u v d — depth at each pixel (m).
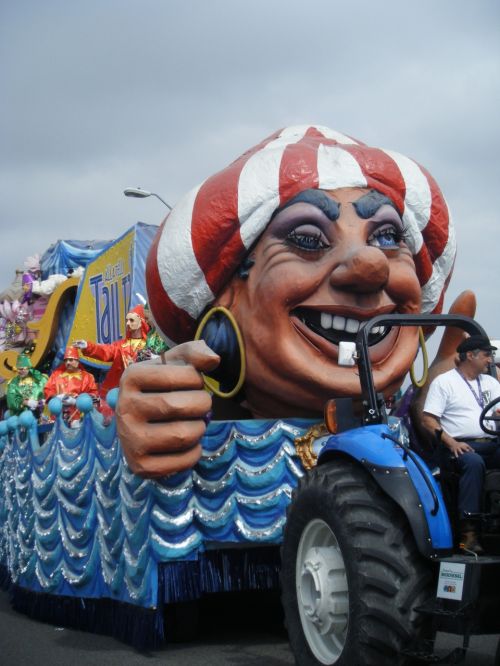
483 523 4.34
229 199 6.47
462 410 4.93
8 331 13.91
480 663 5.24
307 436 6.22
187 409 5.91
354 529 4.30
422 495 4.30
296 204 6.39
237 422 6.24
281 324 6.27
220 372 6.81
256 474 6.13
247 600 7.70
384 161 6.67
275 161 6.49
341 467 4.71
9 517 9.68
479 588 4.01
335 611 4.55
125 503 6.38
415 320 4.95
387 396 6.62
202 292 6.72
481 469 4.39
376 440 4.56
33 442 8.71
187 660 5.71
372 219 6.46
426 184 6.81
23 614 8.55
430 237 6.93
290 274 6.25
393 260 6.59
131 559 6.22
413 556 4.26
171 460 5.94
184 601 6.18
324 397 6.31
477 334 5.03
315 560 4.69
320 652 4.70
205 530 6.10
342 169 6.52
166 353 6.27
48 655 6.12
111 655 5.98
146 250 9.82
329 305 6.26
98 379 10.60
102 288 10.62
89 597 7.09
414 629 4.14
